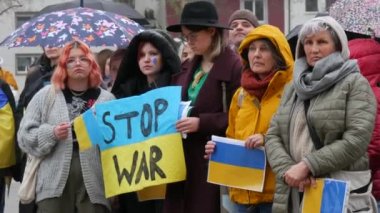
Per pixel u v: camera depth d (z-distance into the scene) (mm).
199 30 6758
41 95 7113
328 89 5645
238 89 6582
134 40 7363
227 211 6703
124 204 7434
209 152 6461
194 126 6648
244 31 8438
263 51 6301
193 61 7000
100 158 7027
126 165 6836
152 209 7359
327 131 5590
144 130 6809
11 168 9211
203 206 6738
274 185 6301
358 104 5547
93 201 6949
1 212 9328
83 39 8734
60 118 7016
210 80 6773
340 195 5449
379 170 6191
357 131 5496
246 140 6301
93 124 6852
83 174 6926
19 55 37906
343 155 5508
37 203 7035
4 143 8992
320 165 5523
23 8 38500
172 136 6707
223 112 6742
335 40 5711
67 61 7059
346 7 6848
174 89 6789
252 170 6320
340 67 5637
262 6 38625
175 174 6680
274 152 5836
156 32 7352
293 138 5777
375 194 6207
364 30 6680
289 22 38750
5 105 9039
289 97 5895
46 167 6984
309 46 5766
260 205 6418
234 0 37969
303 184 5605
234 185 6371
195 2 6836
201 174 6777
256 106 6359
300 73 5754
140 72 7531
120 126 6883
